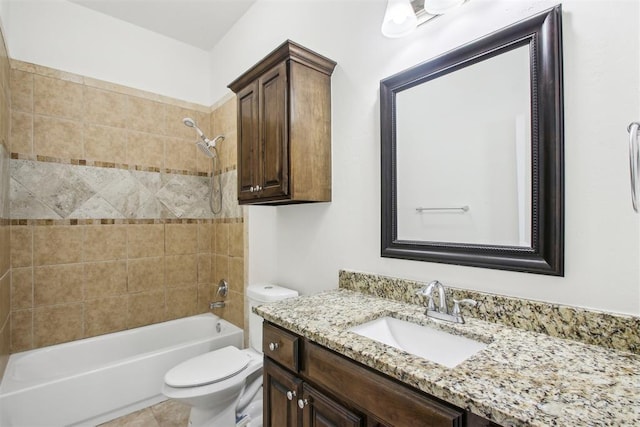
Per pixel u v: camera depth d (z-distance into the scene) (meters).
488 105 1.11
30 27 2.15
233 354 1.83
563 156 0.94
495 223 1.09
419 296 1.28
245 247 2.47
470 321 1.08
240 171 1.88
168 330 2.62
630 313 0.84
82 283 2.32
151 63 2.68
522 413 0.57
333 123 1.67
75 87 2.32
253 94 1.77
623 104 0.85
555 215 0.94
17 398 1.65
